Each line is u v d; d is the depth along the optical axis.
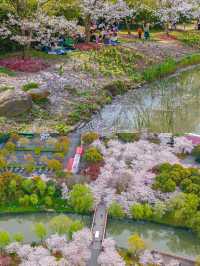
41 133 51.09
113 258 34.72
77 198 40.34
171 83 71.62
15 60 68.56
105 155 47.53
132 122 57.81
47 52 73.25
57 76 65.25
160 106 63.25
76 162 45.94
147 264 35.06
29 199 41.03
